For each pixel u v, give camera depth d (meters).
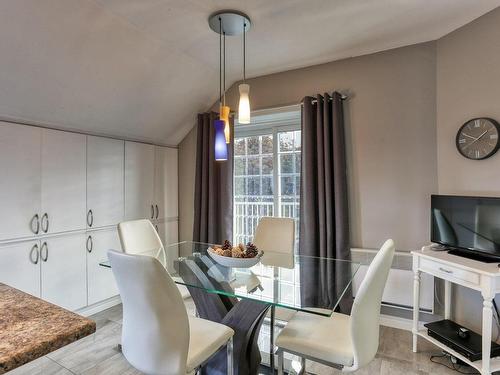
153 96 3.03
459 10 2.10
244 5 1.99
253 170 3.64
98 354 2.21
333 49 2.66
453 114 2.36
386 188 2.67
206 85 3.30
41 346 0.71
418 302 2.22
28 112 2.38
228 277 1.85
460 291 2.29
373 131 2.72
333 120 2.73
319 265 2.14
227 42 2.52
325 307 1.44
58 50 2.13
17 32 1.90
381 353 2.20
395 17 2.17
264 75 3.26
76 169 2.76
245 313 1.76
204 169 3.45
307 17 2.15
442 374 1.95
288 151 3.41
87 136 2.86
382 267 1.34
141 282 1.21
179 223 3.87
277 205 3.46
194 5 1.99
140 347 1.31
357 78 2.79
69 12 1.95
